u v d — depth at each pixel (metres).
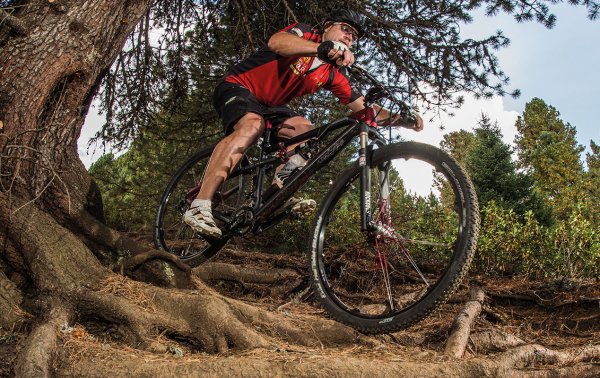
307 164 3.06
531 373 2.54
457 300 4.08
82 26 3.28
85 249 2.90
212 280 4.22
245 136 3.05
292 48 2.91
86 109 3.53
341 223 5.76
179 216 4.08
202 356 2.37
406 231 3.91
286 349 2.49
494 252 4.96
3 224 2.81
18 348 2.34
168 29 6.40
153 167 9.18
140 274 3.13
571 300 4.08
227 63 7.02
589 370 2.71
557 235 4.83
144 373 2.10
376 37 6.11
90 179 3.53
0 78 3.09
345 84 3.41
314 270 2.97
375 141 2.96
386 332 2.64
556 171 28.19
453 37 6.09
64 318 2.51
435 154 2.60
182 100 6.99
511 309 4.20
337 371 2.14
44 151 3.23
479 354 3.04
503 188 13.44
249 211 3.18
